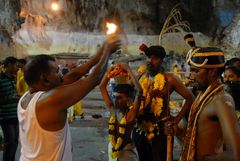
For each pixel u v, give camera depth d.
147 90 3.52
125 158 3.33
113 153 3.38
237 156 1.73
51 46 26.58
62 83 2.37
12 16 22.20
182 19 28.42
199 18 28.28
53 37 26.73
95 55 2.53
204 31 28.31
